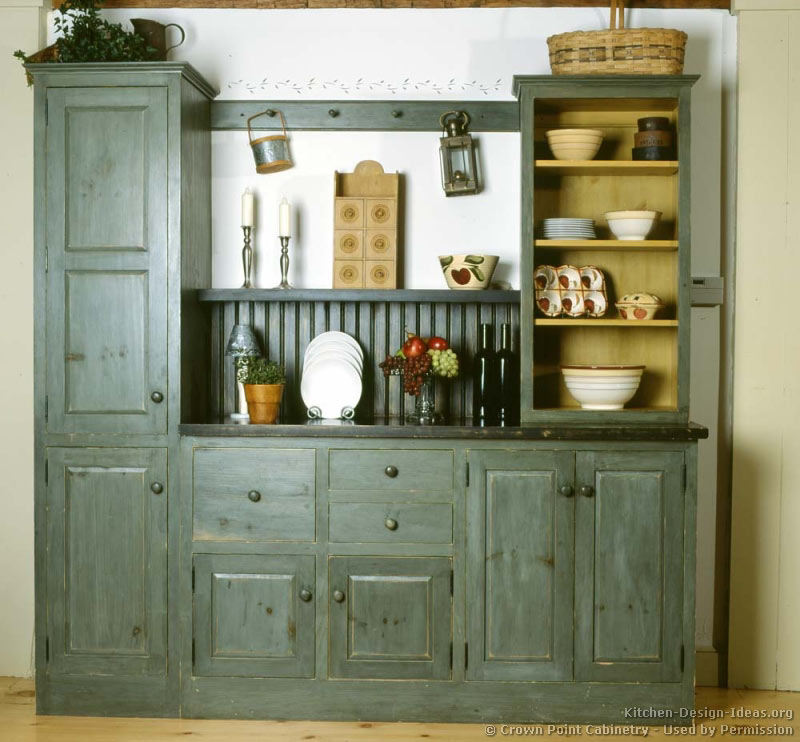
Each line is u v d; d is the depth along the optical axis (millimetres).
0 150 3572
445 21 3574
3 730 3094
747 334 3508
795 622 3545
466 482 3121
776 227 3494
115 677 3209
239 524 3154
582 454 3111
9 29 3557
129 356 3193
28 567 3625
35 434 3209
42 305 3205
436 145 3584
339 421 3398
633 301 3316
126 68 3158
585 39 3223
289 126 3568
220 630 3170
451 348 3576
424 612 3143
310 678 3160
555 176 3486
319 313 3586
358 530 3139
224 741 3004
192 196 3334
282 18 3592
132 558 3197
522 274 3232
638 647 3125
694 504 3109
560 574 3119
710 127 3564
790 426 3514
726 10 3551
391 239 3510
